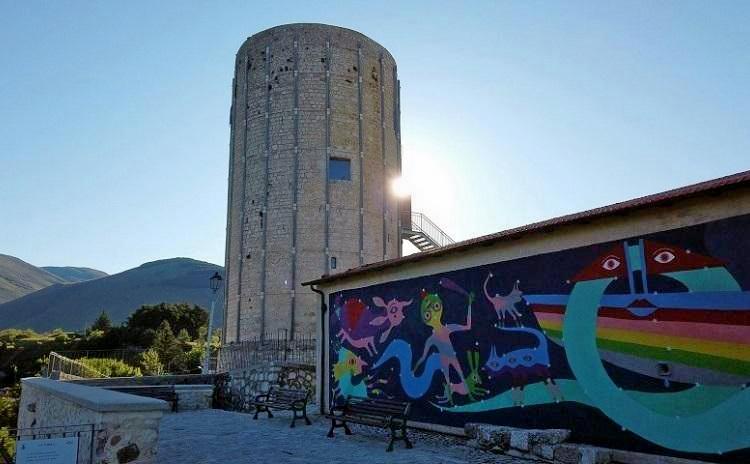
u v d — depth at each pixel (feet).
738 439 24.31
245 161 132.36
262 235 124.67
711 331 25.75
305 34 133.39
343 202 127.13
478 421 37.47
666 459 26.55
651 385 27.71
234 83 143.54
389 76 145.38
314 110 129.49
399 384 45.21
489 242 37.29
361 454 35.06
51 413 40.50
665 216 28.07
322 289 57.11
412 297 44.86
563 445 29.84
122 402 26.91
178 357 181.27
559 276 33.09
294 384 66.69
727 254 25.53
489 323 37.47
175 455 35.94
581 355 31.22
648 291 28.40
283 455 35.32
